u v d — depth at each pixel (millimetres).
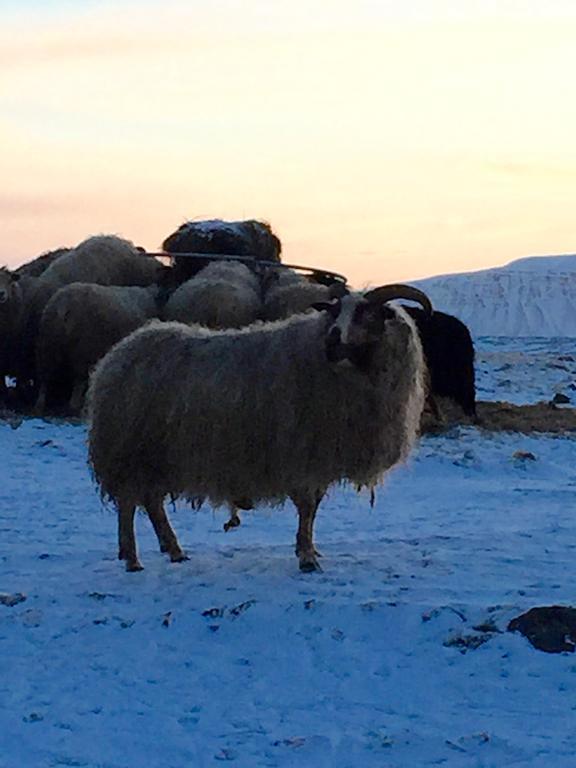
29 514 14211
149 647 8500
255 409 10180
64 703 7477
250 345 10398
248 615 8930
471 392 21625
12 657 8406
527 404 26172
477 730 6879
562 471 18031
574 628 8219
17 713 7320
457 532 12992
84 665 8195
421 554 11352
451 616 8633
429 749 6562
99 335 22484
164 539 11117
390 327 10266
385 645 8375
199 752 6648
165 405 10367
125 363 10625
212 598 9594
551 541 12016
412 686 7656
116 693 7656
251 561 11086
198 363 10367
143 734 6938
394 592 9602
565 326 107250
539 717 7082
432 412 21500
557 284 121750
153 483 10727
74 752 6672
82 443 19656
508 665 7898
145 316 23047
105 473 10727
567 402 27172
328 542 12328
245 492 10469
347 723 7062
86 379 22750
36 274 27562
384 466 10562
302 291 22500
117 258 25031
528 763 6352
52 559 11539
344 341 9875
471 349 21594
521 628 8297
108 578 10516
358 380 10148
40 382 23094
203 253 26125
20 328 23797
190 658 8281
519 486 16641
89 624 8977
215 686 7766
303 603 9047
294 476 10312
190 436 10297
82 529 13312
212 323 22375
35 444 19375
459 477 17578
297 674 7941
